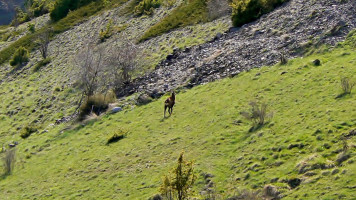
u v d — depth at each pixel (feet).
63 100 286.66
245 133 159.02
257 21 266.36
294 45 214.07
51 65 367.45
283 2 270.46
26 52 400.06
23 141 243.81
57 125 250.37
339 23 211.82
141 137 190.80
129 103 236.43
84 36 402.31
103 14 434.30
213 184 132.26
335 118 142.72
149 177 152.87
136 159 170.91
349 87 159.63
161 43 310.04
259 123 160.66
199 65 244.42
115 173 164.86
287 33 230.27
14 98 322.55
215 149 154.40
